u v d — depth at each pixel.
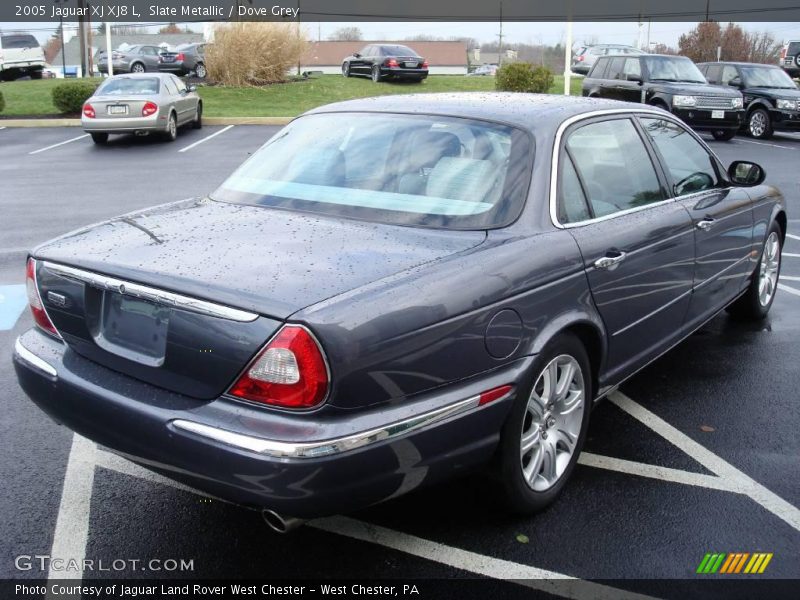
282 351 2.49
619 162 3.99
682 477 3.76
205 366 2.63
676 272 4.23
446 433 2.78
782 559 3.13
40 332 3.28
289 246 2.99
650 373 5.10
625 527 3.33
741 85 20.20
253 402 2.56
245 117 21.41
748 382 4.95
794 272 7.56
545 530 3.30
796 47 33.38
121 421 2.78
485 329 2.90
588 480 3.72
